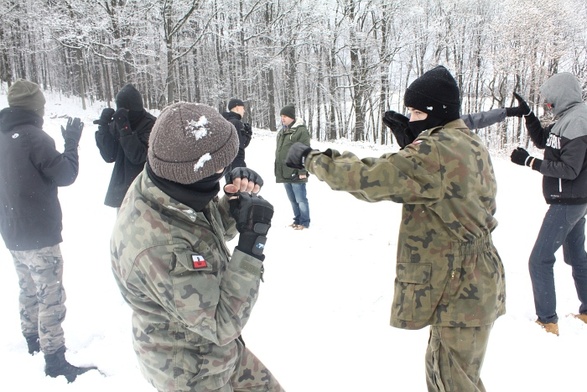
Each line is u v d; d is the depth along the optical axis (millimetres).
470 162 1920
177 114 1357
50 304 2785
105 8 21031
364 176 1841
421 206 1993
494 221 2074
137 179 1521
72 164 2854
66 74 36844
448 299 1962
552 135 3238
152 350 1511
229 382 1705
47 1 22953
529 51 26219
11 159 2682
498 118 3186
